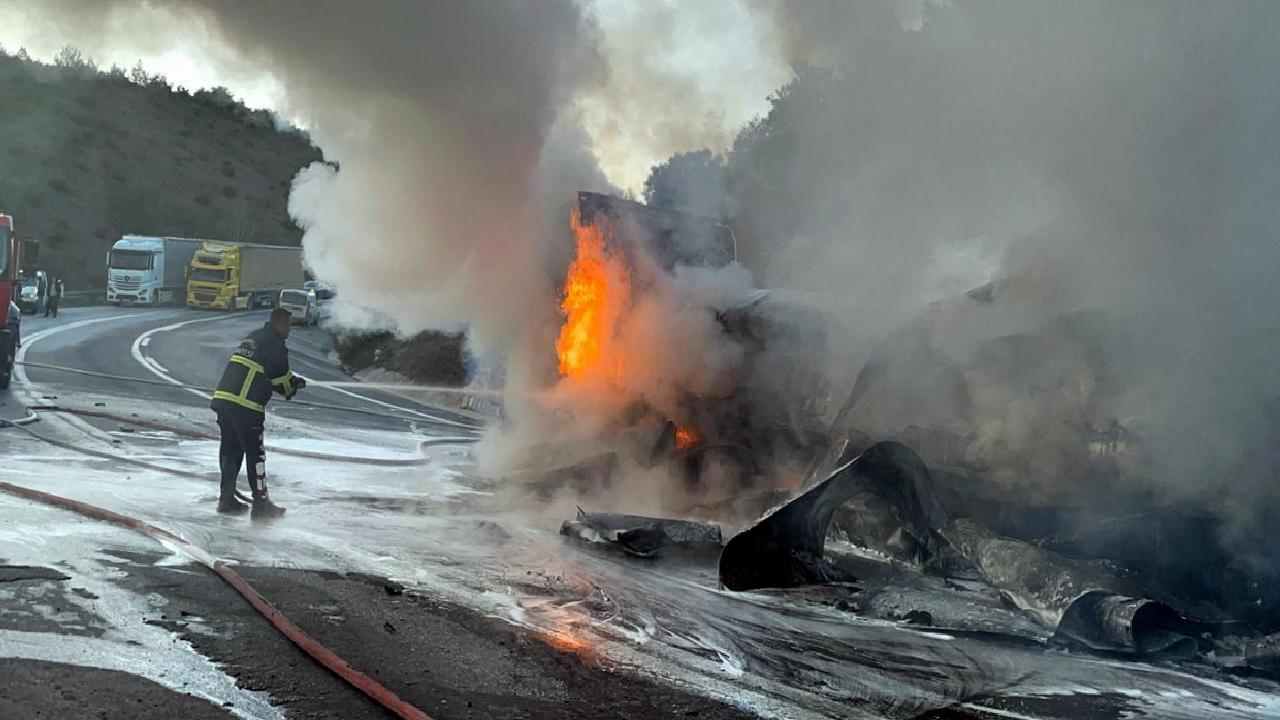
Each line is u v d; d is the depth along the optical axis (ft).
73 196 219.61
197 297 164.04
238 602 18.79
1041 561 21.11
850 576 24.03
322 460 41.42
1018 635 19.62
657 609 20.84
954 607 21.12
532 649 17.48
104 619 16.96
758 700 15.74
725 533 29.07
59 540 22.29
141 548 22.34
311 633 17.13
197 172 258.16
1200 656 18.99
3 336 57.21
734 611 21.03
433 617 18.93
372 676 15.35
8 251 57.52
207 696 14.06
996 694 16.61
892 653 18.66
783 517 23.62
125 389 62.90
